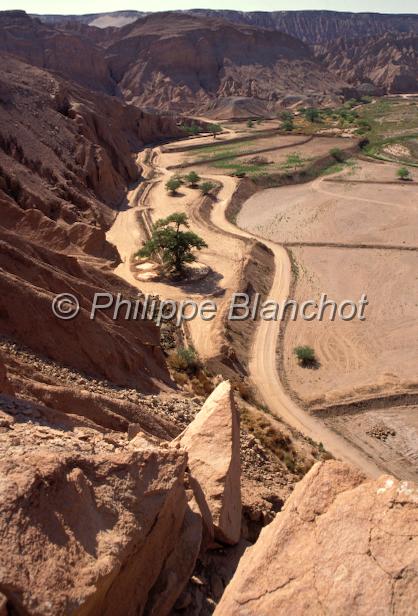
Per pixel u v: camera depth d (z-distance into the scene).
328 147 117.38
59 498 7.05
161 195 83.19
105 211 69.69
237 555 11.05
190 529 9.69
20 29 165.75
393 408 36.34
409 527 6.78
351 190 90.06
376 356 42.69
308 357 41.66
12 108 70.88
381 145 120.31
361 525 7.06
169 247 52.03
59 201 58.19
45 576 6.13
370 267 59.69
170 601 8.47
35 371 16.41
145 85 185.50
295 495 8.06
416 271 58.41
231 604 7.00
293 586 6.85
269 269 58.81
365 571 6.56
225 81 188.12
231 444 13.02
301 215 77.94
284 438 27.72
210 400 14.57
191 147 119.12
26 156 62.47
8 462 7.19
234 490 12.48
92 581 6.45
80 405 15.37
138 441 11.25
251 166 102.06
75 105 87.00
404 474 30.31
